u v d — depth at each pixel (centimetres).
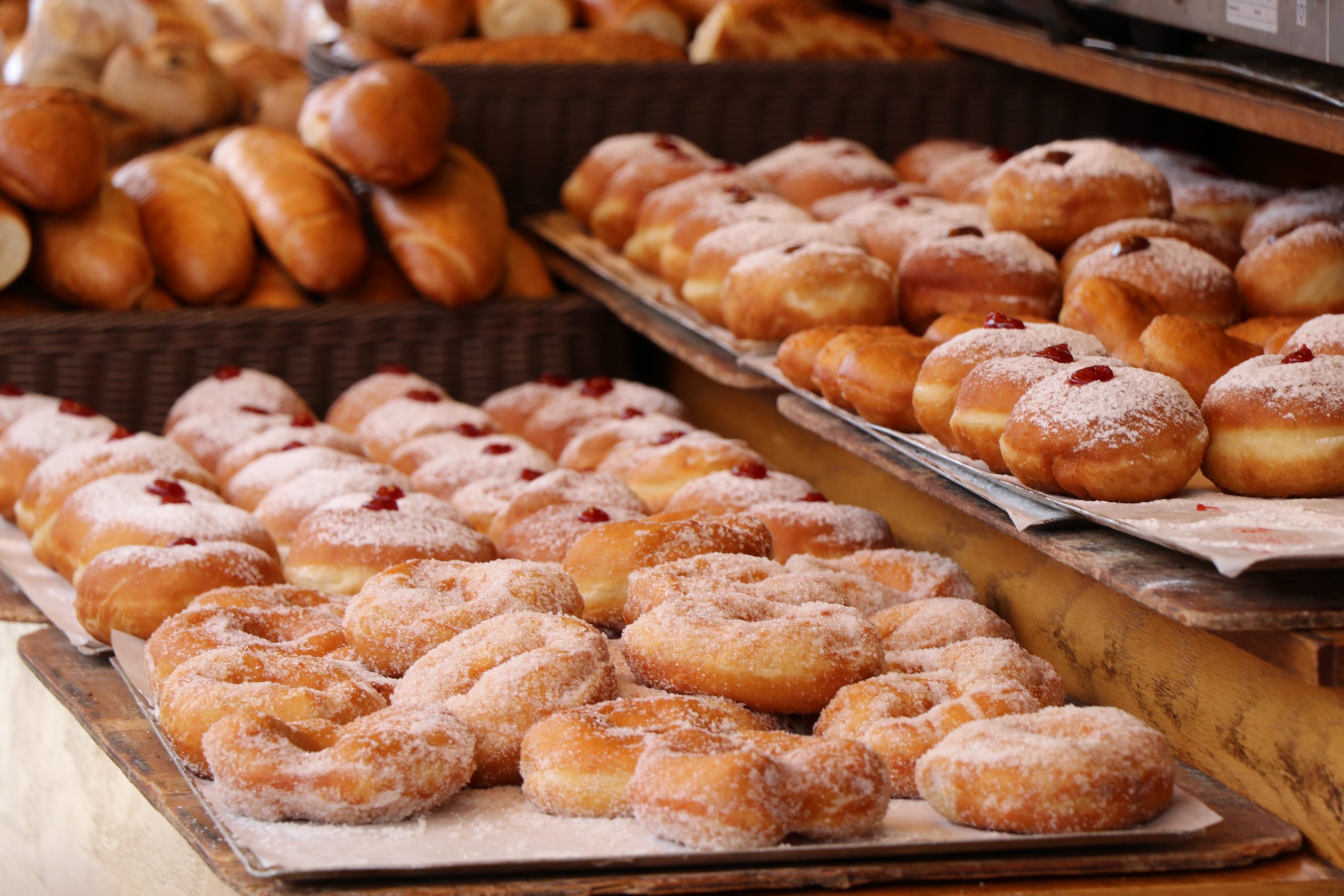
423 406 269
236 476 235
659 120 346
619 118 345
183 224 298
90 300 290
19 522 231
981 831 126
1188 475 147
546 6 354
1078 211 218
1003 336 172
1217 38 226
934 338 197
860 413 190
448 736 131
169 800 138
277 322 293
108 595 178
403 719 133
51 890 185
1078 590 169
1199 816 129
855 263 219
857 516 197
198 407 269
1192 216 237
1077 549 142
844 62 344
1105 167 219
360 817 127
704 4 376
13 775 198
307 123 323
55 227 289
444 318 302
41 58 391
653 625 147
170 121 389
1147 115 338
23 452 240
